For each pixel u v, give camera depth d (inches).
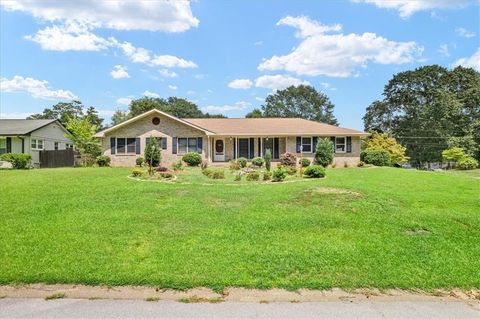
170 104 2807.6
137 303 187.0
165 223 335.3
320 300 193.9
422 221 352.2
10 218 348.2
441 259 257.1
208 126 1154.7
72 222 335.0
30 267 229.5
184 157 1008.2
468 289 213.5
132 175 701.9
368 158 1095.0
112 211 378.6
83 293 198.8
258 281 214.2
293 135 1087.6
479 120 1866.4
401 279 221.3
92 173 730.8
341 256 256.8
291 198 450.3
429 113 2043.6
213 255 255.4
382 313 179.8
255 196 466.6
